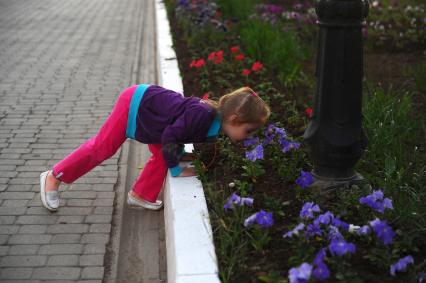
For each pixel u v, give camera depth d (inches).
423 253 107.6
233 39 315.0
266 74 245.0
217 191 130.2
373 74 248.4
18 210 146.3
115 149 140.9
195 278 98.7
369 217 117.2
